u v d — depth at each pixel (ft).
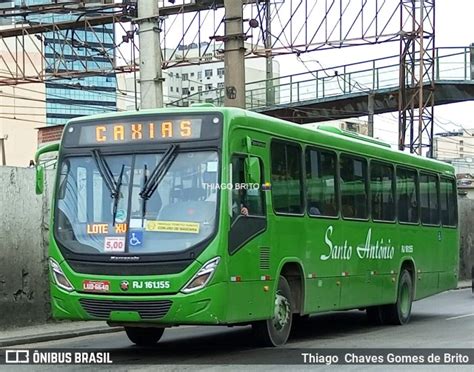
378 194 50.26
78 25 107.14
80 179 35.12
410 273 55.88
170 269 32.60
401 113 115.44
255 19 90.63
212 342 41.88
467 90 121.49
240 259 34.19
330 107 131.34
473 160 263.49
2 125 221.66
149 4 58.03
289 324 39.37
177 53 128.16
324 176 43.16
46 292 49.47
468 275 108.37
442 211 62.18
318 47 93.35
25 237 48.08
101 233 33.88
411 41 112.27
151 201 33.65
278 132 38.37
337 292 44.04
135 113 35.09
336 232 44.04
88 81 194.39
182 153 34.06
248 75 221.87
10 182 47.19
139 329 40.34
